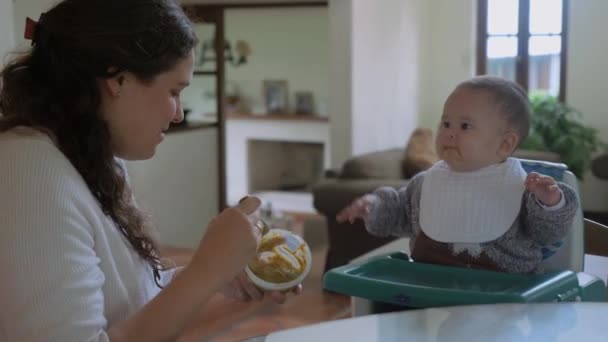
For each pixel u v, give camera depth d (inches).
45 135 39.0
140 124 40.4
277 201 285.1
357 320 45.4
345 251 156.6
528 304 44.1
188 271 38.7
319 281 158.7
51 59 39.1
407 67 228.2
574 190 50.4
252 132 295.3
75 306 35.6
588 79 225.5
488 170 52.4
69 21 38.6
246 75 298.0
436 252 52.9
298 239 49.3
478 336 41.0
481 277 48.6
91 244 38.9
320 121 279.6
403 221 58.0
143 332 37.3
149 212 51.6
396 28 218.1
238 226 39.5
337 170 176.9
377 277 49.6
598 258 65.9
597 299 49.7
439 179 54.1
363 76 198.8
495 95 51.6
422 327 42.9
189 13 45.8
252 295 48.3
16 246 35.2
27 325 34.9
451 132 52.6
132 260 43.7
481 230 50.9
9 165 36.6
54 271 35.5
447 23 238.4
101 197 41.6
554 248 50.8
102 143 40.1
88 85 39.0
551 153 213.6
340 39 192.9
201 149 187.5
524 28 233.0
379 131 210.7
